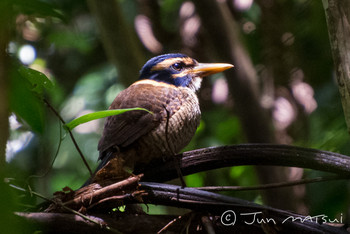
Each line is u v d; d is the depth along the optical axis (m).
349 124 4.23
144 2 12.35
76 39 11.32
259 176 9.49
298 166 4.98
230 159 5.26
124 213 5.07
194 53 12.03
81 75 13.74
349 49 4.20
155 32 12.35
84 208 4.85
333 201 6.98
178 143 6.85
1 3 2.76
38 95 4.84
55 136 11.69
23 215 4.53
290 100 10.93
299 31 10.75
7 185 2.76
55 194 4.93
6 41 2.82
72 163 11.85
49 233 4.65
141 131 6.39
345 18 4.21
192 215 4.96
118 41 9.36
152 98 6.70
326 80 10.41
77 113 12.23
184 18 11.91
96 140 12.21
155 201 5.02
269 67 11.12
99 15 9.33
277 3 11.09
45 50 12.74
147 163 6.60
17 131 7.50
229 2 11.52
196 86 8.21
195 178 9.02
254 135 9.66
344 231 4.63
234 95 9.73
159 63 8.12
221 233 4.96
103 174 5.11
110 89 12.30
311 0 10.28
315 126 9.95
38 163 11.21
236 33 9.81
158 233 4.93
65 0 12.02
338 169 4.78
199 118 7.32
